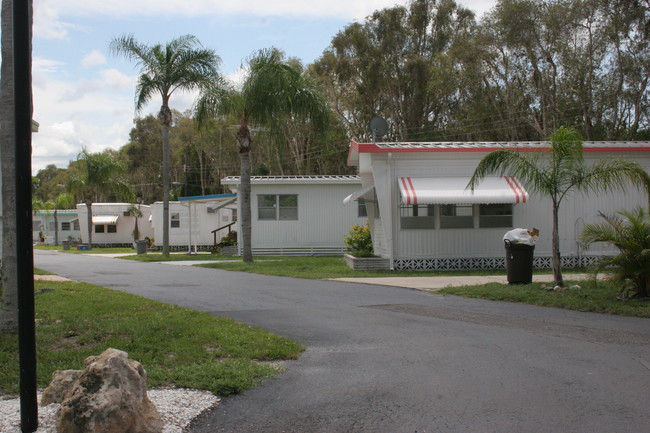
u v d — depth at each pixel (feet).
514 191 51.93
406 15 130.82
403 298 36.45
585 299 32.83
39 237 156.87
